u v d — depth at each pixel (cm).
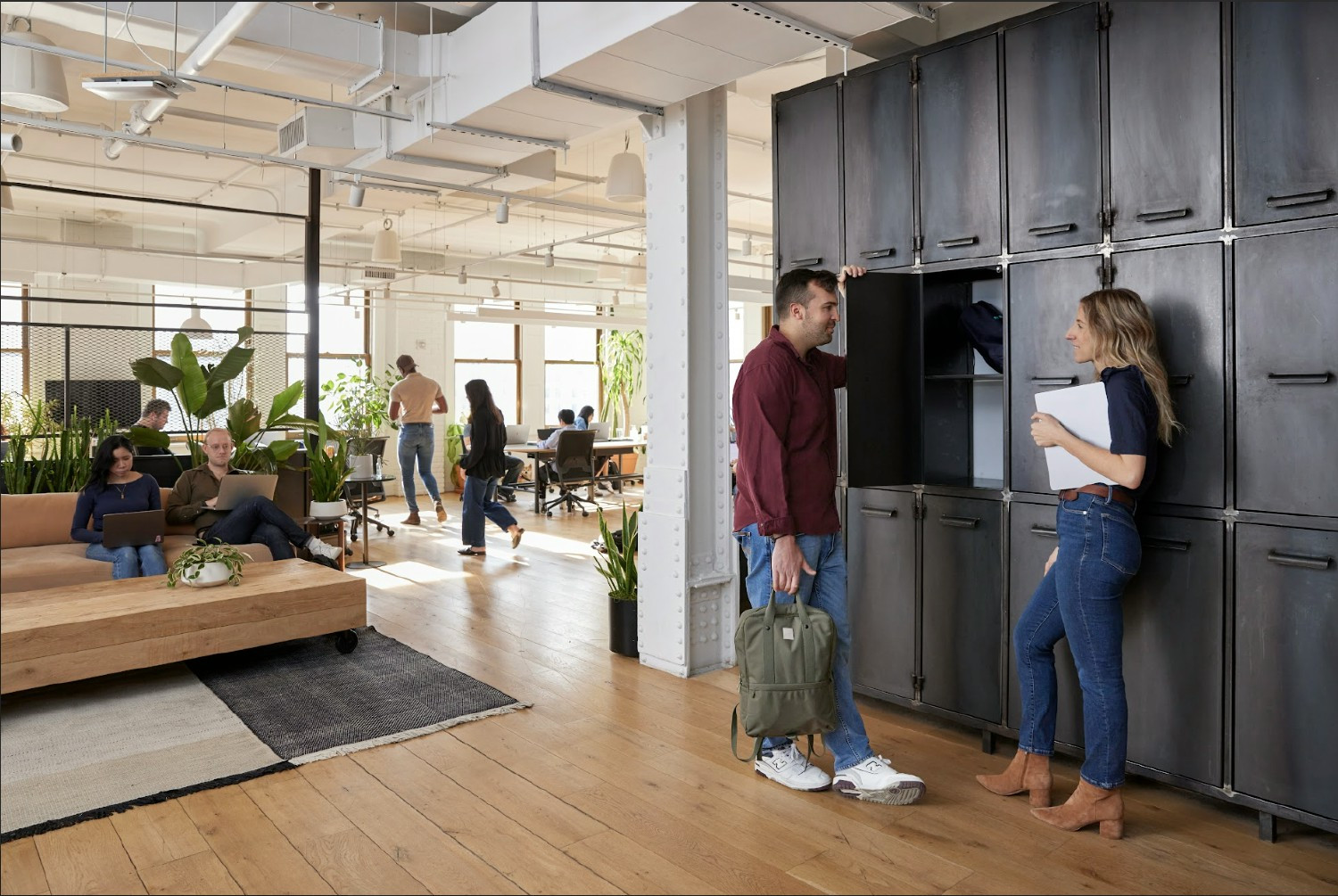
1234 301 275
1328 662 259
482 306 1291
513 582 659
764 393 286
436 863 259
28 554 517
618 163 678
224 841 273
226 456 591
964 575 349
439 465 1389
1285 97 263
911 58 361
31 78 472
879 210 375
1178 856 263
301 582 456
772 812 291
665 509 436
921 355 366
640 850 267
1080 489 277
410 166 577
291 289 1245
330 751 340
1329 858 263
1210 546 282
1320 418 259
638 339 1630
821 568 306
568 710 385
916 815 289
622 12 339
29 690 414
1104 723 272
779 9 319
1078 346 285
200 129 780
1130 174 298
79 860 261
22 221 1039
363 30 465
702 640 438
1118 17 299
